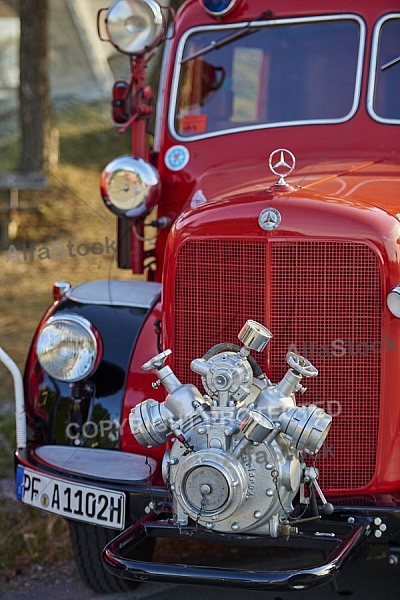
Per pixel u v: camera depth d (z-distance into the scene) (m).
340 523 3.62
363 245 3.56
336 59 5.13
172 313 3.88
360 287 3.60
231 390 3.46
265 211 3.62
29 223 14.05
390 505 3.68
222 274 3.76
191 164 5.29
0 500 5.89
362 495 3.79
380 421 3.72
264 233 3.62
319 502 3.76
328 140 5.01
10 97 21.45
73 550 4.60
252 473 3.43
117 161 4.98
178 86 5.50
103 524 3.99
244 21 5.37
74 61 22.11
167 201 5.38
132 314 4.51
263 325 3.69
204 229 3.76
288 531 3.52
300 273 3.62
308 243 3.60
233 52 5.37
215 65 5.41
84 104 21.11
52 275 11.82
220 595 4.69
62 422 4.38
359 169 4.58
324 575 3.27
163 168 5.39
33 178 13.70
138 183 4.94
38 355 4.38
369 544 3.71
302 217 3.60
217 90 5.38
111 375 4.34
